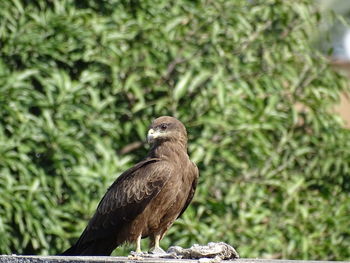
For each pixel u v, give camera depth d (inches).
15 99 548.4
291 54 620.4
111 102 575.8
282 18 614.5
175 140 478.0
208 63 587.5
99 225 473.4
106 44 576.7
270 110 585.3
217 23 594.2
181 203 473.7
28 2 587.5
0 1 570.9
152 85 586.6
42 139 549.3
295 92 613.3
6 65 568.1
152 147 485.4
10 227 541.0
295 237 577.3
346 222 592.4
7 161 536.1
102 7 604.7
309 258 588.4
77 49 578.2
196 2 616.1
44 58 573.6
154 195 463.5
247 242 575.5
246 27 596.4
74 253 482.0
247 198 575.8
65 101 559.8
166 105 587.8
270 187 602.5
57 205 560.4
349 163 611.5
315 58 625.6
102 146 558.3
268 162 589.0
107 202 472.4
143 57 593.3
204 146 566.9
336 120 615.2
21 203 535.2
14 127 551.2
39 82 575.5
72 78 594.6
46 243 540.7
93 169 556.4
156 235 475.8
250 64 596.7
